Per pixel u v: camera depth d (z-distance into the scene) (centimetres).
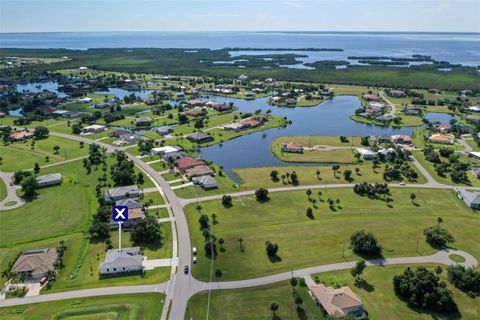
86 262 11038
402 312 9081
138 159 19512
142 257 11000
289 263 10906
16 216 13750
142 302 9356
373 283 10069
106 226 12394
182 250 11619
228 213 13888
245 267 10731
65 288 9925
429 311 9112
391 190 15938
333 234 12419
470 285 9819
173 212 13962
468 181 16962
